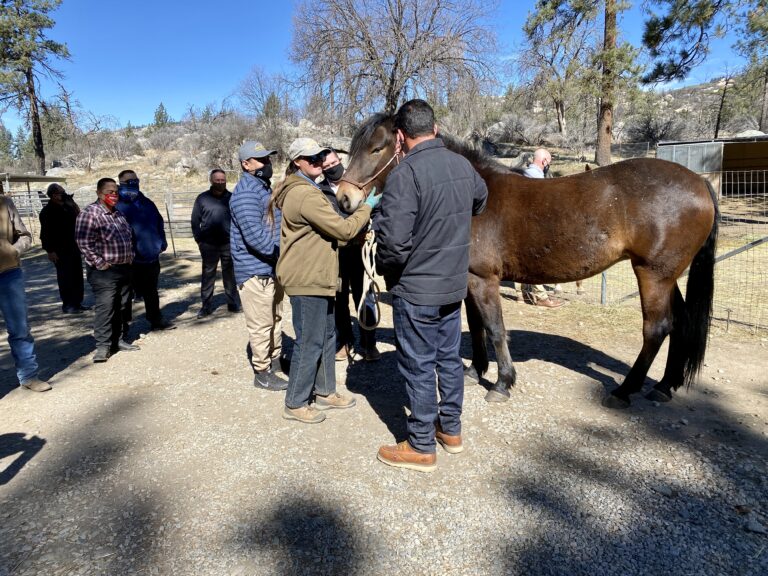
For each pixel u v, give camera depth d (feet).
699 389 11.91
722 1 47.29
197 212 19.07
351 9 61.57
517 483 8.50
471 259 11.21
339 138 67.77
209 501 8.23
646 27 51.60
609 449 9.46
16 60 88.07
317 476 8.83
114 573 6.80
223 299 23.12
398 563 6.83
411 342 8.41
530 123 110.01
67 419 11.39
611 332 16.26
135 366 14.66
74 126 132.05
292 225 9.74
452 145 11.94
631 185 10.18
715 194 10.53
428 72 60.80
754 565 6.64
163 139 151.84
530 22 67.92
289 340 16.33
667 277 10.30
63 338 17.98
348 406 11.44
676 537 7.17
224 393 12.48
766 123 106.01
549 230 10.57
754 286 22.85
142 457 9.68
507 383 11.49
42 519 7.97
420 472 8.84
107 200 14.55
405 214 7.72
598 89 62.54
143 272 17.39
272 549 7.13
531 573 6.61
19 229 12.72
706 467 8.79
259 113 124.67
